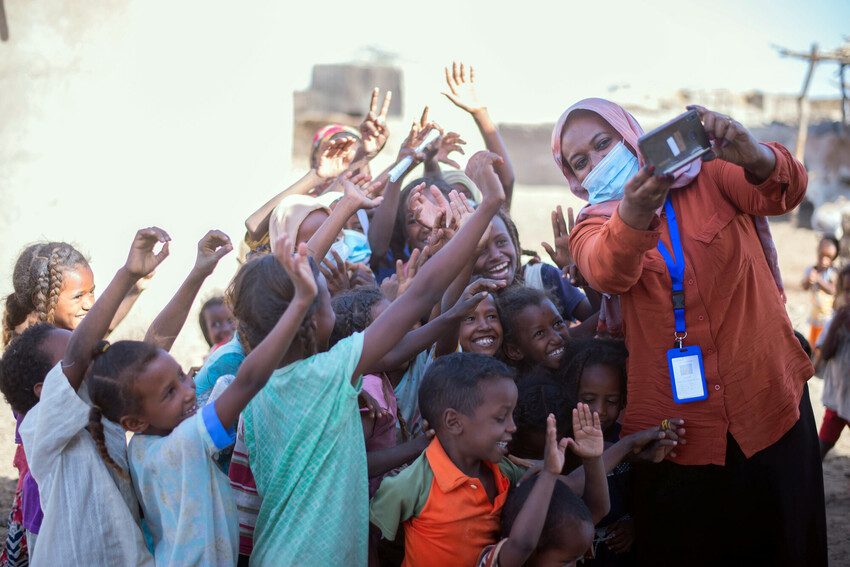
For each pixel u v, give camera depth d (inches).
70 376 118.0
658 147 109.6
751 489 131.9
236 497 121.6
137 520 120.0
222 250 139.9
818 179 930.7
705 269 128.5
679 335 129.7
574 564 121.3
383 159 735.1
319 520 113.0
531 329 154.7
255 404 118.8
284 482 115.3
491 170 124.3
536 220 831.7
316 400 113.7
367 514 117.0
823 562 140.0
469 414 120.9
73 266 159.6
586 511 120.5
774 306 131.8
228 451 128.6
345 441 114.3
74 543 115.1
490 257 170.7
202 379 144.4
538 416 139.2
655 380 132.7
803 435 135.2
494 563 116.3
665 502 137.1
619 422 150.7
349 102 965.2
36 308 158.6
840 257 427.8
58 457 117.0
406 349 133.9
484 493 123.6
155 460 113.4
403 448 127.9
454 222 148.6
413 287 119.8
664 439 130.2
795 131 1007.6
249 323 117.2
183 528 110.5
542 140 1206.3
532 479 123.3
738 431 129.6
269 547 115.1
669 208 131.5
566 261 172.9
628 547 147.6
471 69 205.9
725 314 128.7
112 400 113.4
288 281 115.3
